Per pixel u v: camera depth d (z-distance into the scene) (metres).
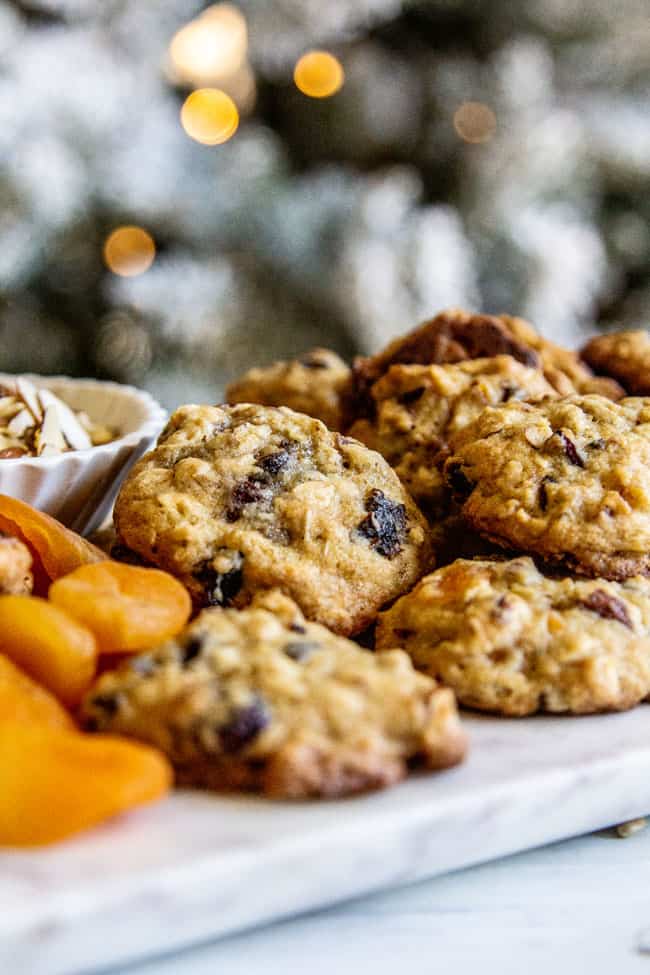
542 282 0.87
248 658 0.35
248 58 0.85
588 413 0.42
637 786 0.36
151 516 0.40
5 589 0.37
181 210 0.80
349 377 0.49
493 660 0.37
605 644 0.38
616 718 0.37
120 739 0.33
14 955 0.31
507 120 0.88
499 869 0.36
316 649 0.36
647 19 0.89
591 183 0.94
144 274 0.80
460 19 0.90
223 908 0.32
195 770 0.34
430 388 0.45
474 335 0.47
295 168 0.93
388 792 0.34
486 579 0.39
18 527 0.40
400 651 0.36
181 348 0.83
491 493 0.41
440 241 0.81
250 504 0.40
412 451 0.44
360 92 0.87
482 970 0.33
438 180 0.92
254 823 0.33
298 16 0.82
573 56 0.93
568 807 0.35
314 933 0.34
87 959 0.32
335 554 0.40
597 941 0.34
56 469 0.44
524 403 0.43
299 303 0.84
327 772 0.33
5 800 0.32
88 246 0.81
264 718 0.33
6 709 0.33
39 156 0.73
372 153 0.91
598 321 1.03
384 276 0.78
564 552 0.40
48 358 0.85
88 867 0.32
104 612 0.36
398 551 0.41
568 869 0.36
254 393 0.49
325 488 0.41
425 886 0.35
